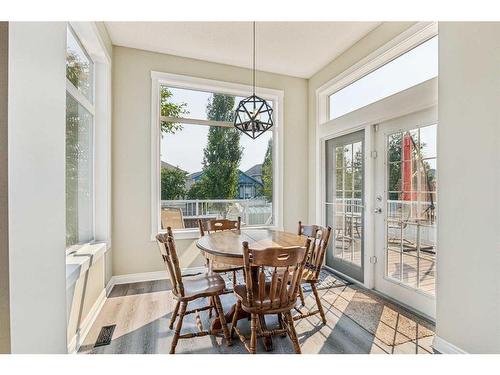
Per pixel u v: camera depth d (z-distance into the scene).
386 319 2.24
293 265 1.64
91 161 2.74
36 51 1.07
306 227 2.71
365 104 3.11
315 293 2.20
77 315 1.89
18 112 0.95
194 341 1.92
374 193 2.94
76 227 2.31
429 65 2.31
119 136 3.07
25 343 0.98
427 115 2.34
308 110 4.02
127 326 2.12
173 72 3.32
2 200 0.88
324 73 3.66
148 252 3.20
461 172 1.67
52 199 1.21
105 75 2.81
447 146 1.76
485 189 1.54
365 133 3.00
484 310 1.54
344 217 3.41
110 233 2.90
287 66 3.65
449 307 1.74
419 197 2.42
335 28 2.78
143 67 3.19
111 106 2.98
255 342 1.70
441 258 1.80
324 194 3.79
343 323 2.17
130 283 3.07
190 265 3.40
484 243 1.55
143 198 3.18
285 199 3.92
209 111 3.64
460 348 1.67
